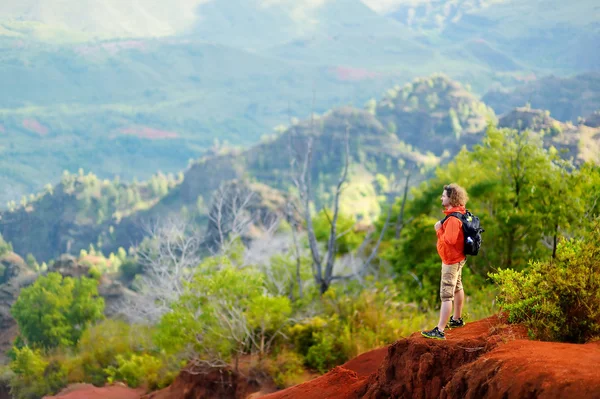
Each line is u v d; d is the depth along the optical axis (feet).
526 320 24.12
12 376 111.65
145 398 65.82
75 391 78.07
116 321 109.50
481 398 19.06
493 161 83.82
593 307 22.44
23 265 575.38
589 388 16.10
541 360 18.40
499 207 84.58
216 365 58.75
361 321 60.75
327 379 28.50
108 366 90.12
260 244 101.30
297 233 124.06
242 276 64.69
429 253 90.33
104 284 246.47
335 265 114.11
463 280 72.95
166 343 62.13
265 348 64.03
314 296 90.02
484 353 21.38
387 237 131.23
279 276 94.17
